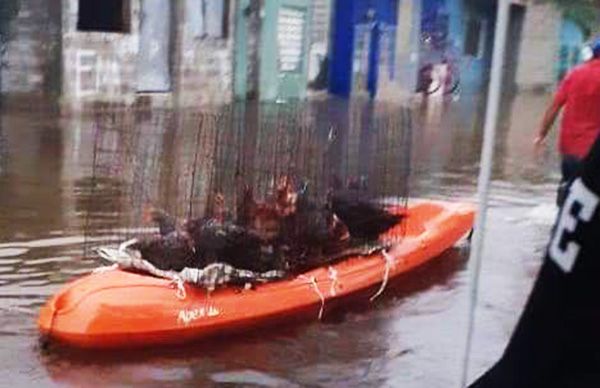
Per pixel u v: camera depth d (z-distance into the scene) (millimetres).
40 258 8031
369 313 6844
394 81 28656
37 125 16578
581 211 1588
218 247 6297
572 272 1598
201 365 5738
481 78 34125
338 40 26188
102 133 12977
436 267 8102
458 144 18141
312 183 7258
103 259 7109
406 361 5949
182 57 20750
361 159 8023
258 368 5734
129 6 19453
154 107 20062
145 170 9414
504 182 13359
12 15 18016
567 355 1615
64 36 18172
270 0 23031
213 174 7117
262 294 6383
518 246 9055
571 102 8391
